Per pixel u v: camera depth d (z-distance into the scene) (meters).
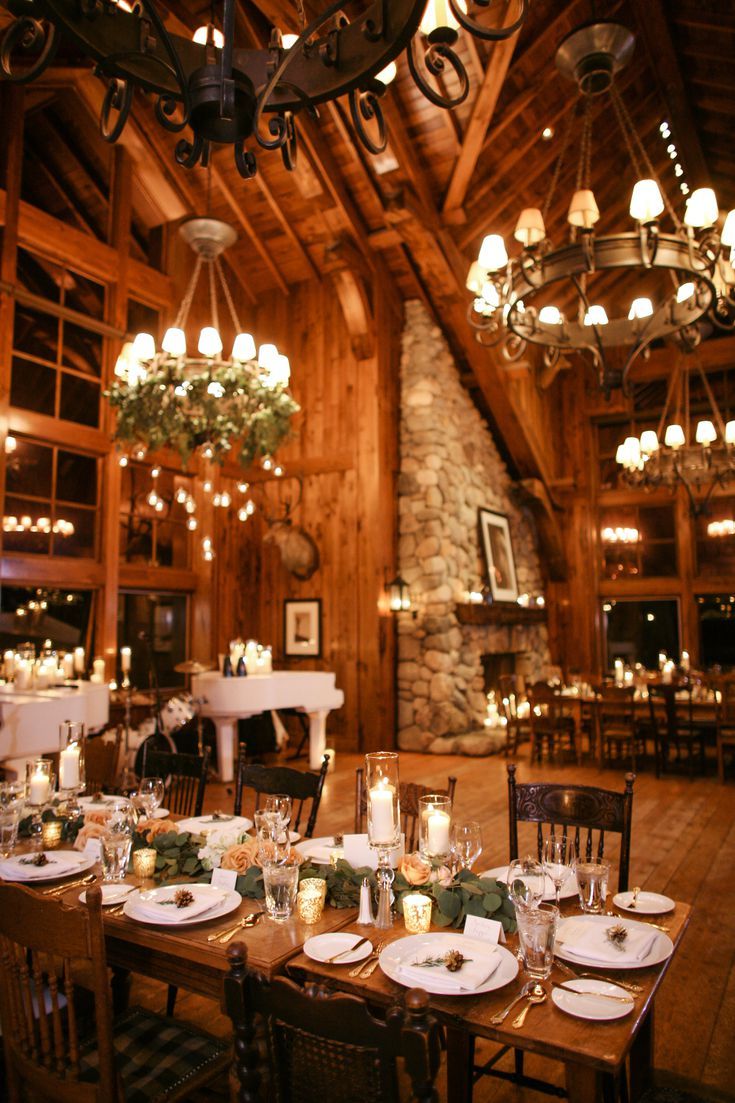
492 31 1.83
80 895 2.16
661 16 6.47
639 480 7.68
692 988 2.89
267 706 6.77
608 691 7.17
